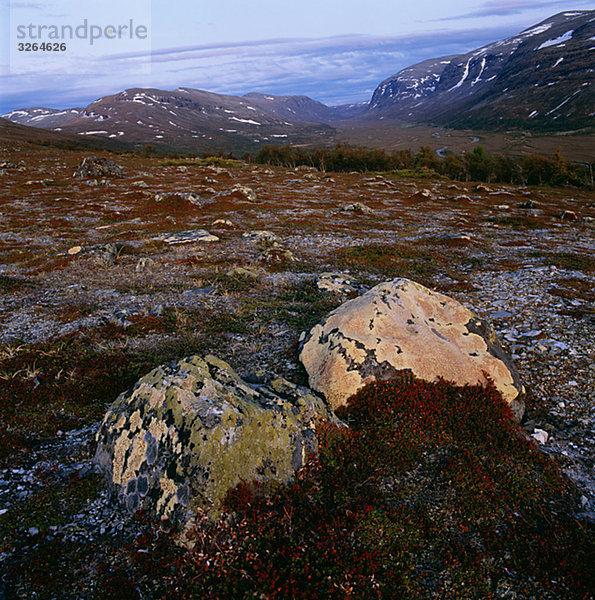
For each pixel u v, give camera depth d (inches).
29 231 1040.2
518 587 159.3
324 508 190.2
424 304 324.5
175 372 223.6
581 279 642.8
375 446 231.9
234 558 164.2
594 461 237.0
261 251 839.1
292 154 5251.0
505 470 219.3
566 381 326.6
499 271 724.0
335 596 149.9
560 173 3742.6
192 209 1414.9
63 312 481.1
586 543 176.9
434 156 4544.8
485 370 280.2
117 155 4183.1
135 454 198.5
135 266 702.5
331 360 279.9
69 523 184.5
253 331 428.1
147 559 165.6
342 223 1264.8
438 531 182.7
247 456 192.9
